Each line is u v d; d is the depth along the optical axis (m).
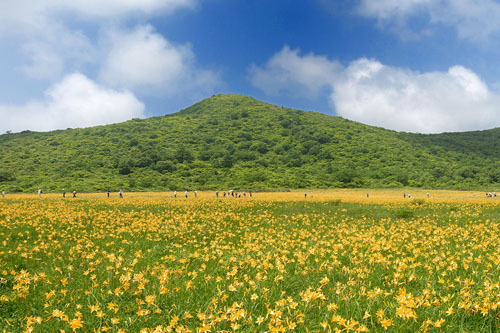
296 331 4.54
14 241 12.29
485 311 4.44
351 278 6.66
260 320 4.32
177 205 29.61
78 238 12.64
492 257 7.69
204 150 153.12
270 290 6.06
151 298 4.91
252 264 7.30
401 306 4.49
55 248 10.41
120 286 6.39
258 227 17.09
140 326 4.71
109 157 128.50
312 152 157.25
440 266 7.35
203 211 24.88
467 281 5.60
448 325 4.49
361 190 94.81
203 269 7.49
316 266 8.03
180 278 6.82
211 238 13.31
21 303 5.68
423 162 146.00
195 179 105.12
